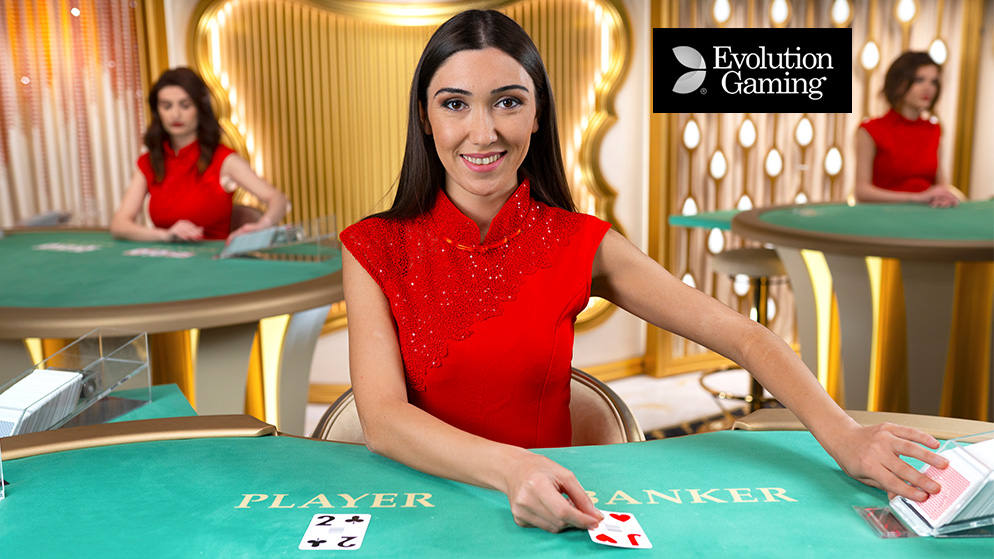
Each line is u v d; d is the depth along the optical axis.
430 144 1.22
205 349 1.97
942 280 2.45
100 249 2.70
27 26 3.95
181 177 3.09
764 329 1.13
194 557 0.77
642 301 1.24
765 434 1.10
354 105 4.02
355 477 0.96
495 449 0.90
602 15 4.18
